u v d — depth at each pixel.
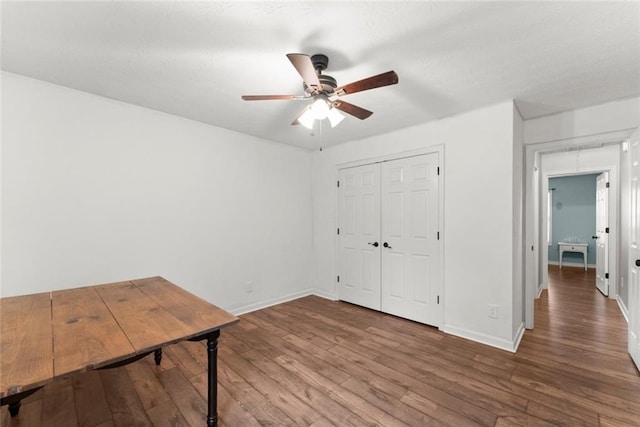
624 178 3.51
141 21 1.55
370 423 1.68
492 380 2.10
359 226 3.88
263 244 3.81
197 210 3.17
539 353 2.51
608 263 4.20
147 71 2.09
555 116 2.89
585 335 2.88
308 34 1.65
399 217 3.44
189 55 1.88
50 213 2.29
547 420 1.69
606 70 2.03
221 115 2.98
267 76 2.16
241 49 1.81
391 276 3.53
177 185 3.01
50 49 1.82
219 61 1.95
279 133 3.60
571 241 6.50
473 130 2.81
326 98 1.86
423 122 3.18
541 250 4.58
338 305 3.92
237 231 3.53
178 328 1.39
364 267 3.83
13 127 2.14
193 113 2.93
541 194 4.55
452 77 2.15
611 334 2.90
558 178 6.69
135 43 1.75
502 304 2.63
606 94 2.44
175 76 2.16
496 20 1.51
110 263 2.59
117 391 1.98
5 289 2.12
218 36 1.68
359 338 2.85
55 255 2.31
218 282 3.35
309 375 2.18
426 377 2.15
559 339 2.79
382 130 3.47
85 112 2.45
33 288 2.22
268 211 3.88
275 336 2.90
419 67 2.01
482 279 2.75
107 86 2.33
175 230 3.00
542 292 4.48
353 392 1.97
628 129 2.49
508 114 2.59
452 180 2.96
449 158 2.98
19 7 1.42
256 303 3.72
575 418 1.70
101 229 2.54
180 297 1.88
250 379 2.13
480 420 1.69
